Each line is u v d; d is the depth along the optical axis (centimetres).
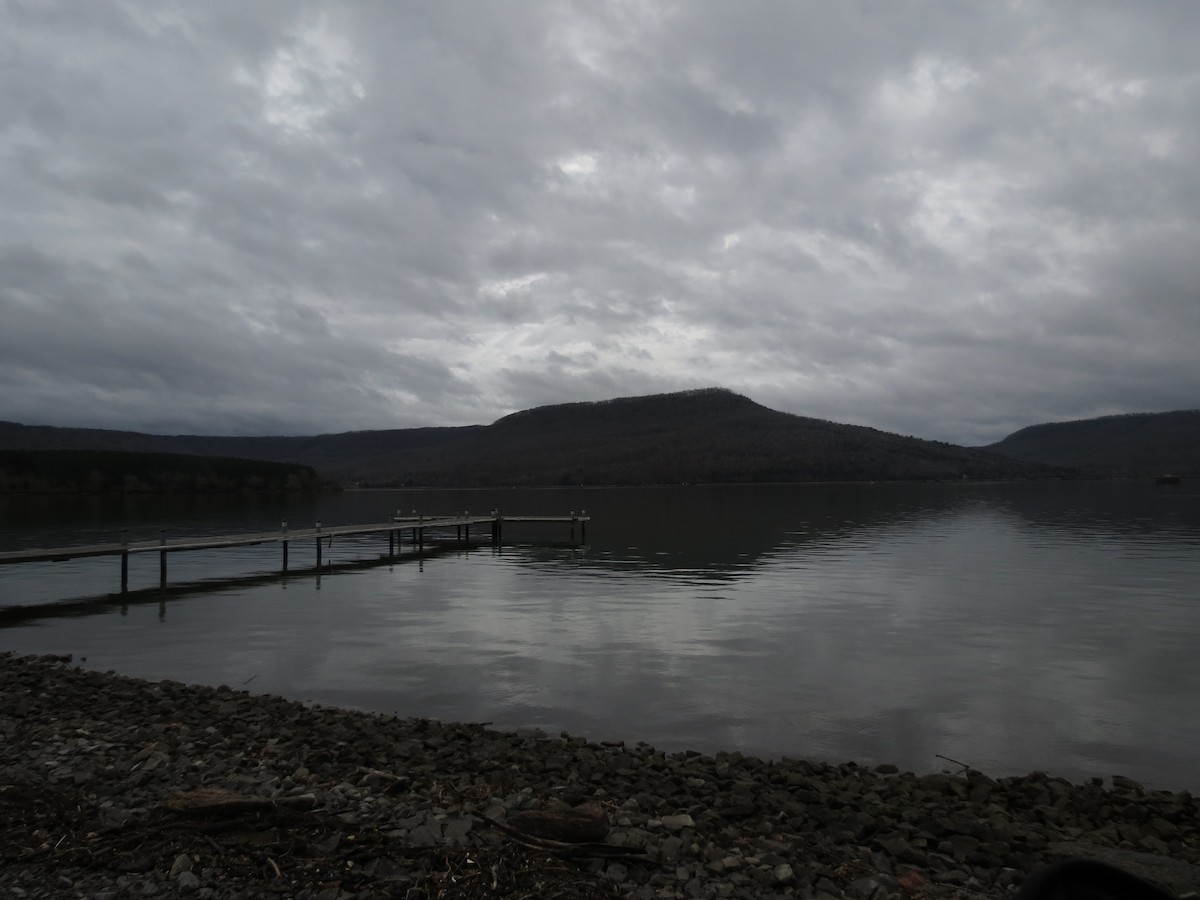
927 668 1457
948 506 8500
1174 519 5994
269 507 8988
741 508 8381
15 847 619
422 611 2094
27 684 1316
